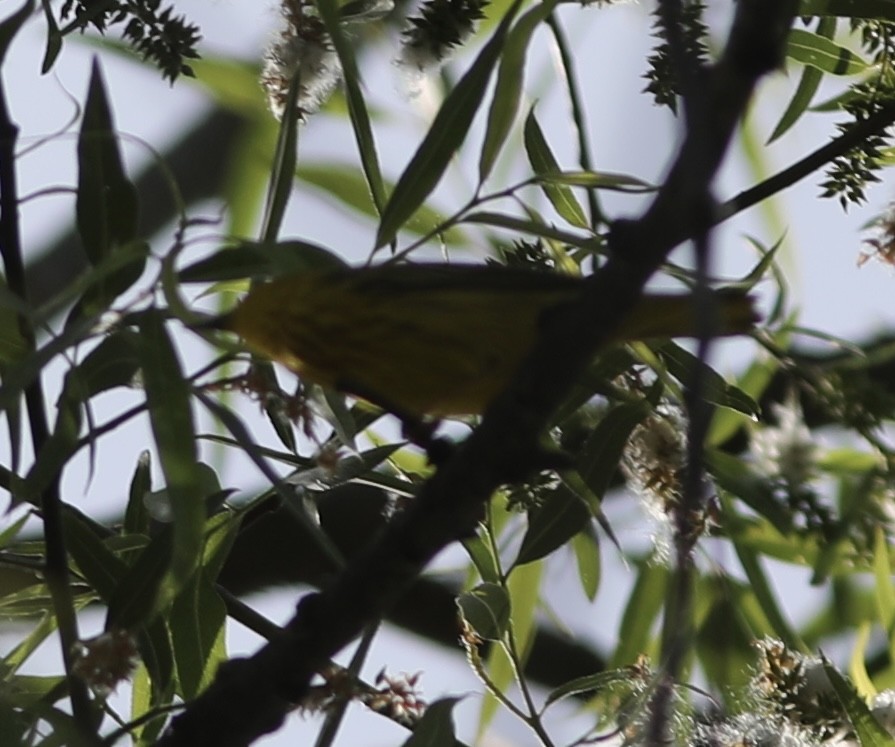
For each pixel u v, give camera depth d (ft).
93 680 23.53
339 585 22.27
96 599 30.42
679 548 17.76
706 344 16.38
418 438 26.08
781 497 28.96
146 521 30.66
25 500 23.71
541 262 30.58
